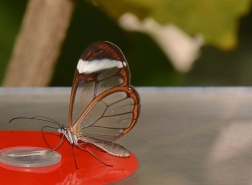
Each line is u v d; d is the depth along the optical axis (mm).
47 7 747
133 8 755
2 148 598
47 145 604
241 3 754
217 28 759
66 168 580
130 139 616
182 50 942
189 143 612
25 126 626
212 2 754
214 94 695
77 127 602
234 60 960
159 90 693
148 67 912
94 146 597
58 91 683
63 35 755
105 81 608
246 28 929
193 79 951
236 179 576
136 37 897
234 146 609
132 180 573
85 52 601
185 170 582
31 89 681
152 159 593
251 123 642
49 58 756
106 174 577
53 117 639
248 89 701
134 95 603
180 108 664
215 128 633
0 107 650
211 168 585
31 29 750
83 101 608
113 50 604
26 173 572
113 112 607
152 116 649
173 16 757
